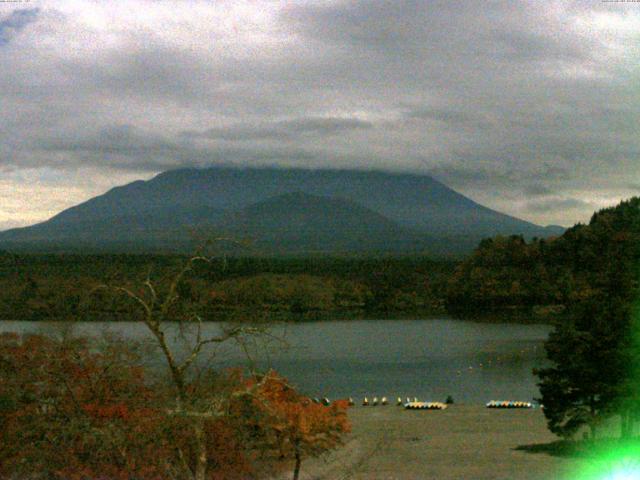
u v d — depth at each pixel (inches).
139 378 1753.2
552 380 2551.7
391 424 3198.8
